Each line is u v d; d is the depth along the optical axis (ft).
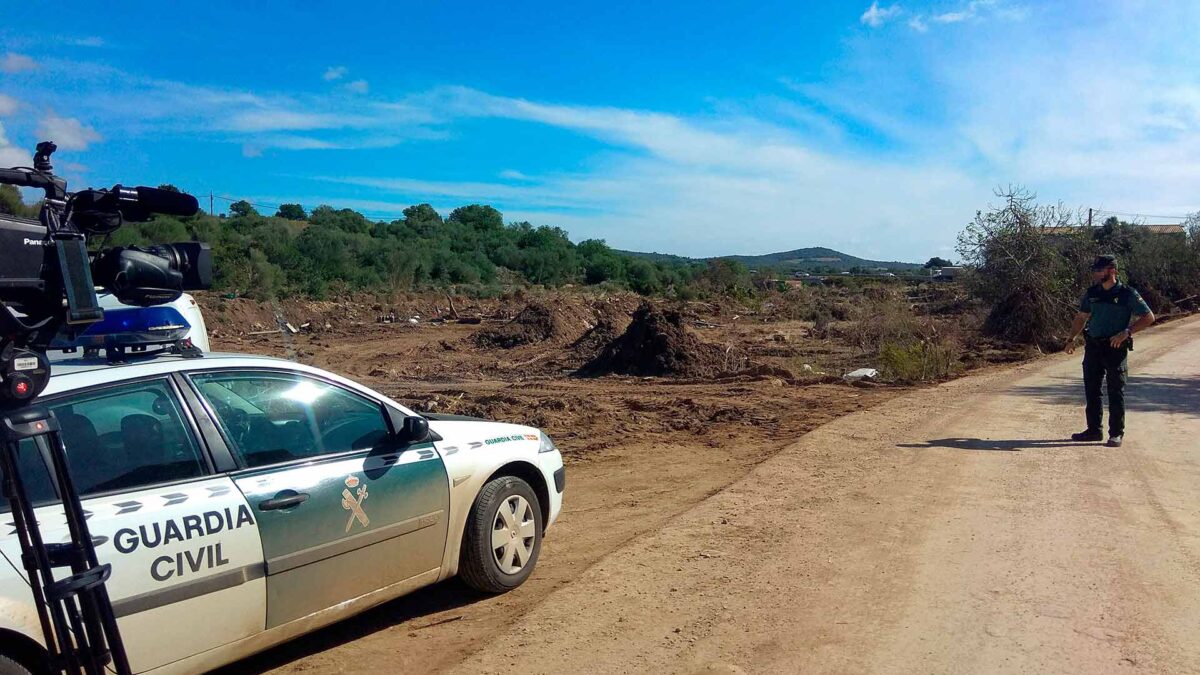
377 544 15.39
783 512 22.61
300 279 131.03
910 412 37.76
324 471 14.76
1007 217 75.97
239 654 13.55
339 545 14.73
